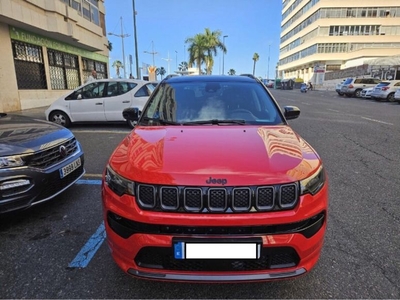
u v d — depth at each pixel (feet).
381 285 7.25
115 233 6.52
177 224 5.92
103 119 28.35
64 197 12.44
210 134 8.21
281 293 7.01
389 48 169.89
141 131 8.89
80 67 64.95
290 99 77.20
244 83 11.48
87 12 62.23
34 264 8.06
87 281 7.39
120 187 6.50
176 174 6.13
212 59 118.73
